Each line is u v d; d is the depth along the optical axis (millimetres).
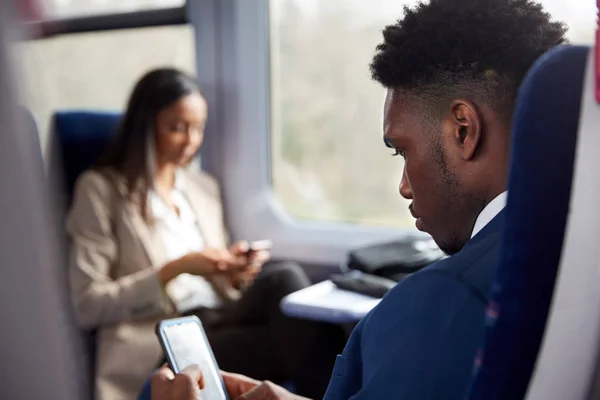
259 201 2605
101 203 2199
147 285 2094
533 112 575
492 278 624
